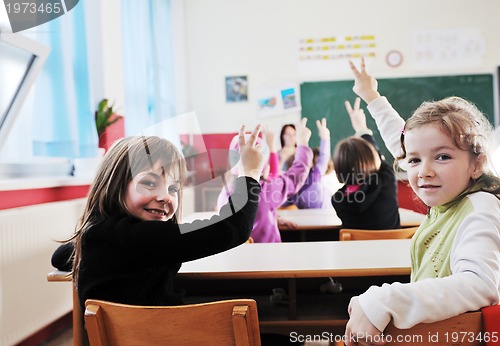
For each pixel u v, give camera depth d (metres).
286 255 1.40
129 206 1.03
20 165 2.54
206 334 0.85
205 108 4.99
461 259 0.71
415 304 0.65
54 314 2.30
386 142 1.35
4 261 1.94
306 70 4.87
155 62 4.10
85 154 2.70
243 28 4.96
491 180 0.81
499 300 0.69
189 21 5.01
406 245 1.54
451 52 4.72
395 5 4.77
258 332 0.85
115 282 1.00
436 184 0.81
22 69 1.90
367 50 4.80
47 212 2.26
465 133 0.79
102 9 3.28
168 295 1.08
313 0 4.86
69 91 2.47
